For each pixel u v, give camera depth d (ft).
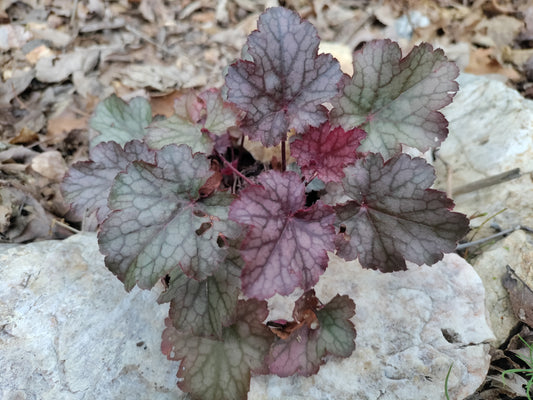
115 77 1.44
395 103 0.85
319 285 0.86
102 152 0.87
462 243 1.09
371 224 0.77
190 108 0.98
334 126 0.86
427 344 0.80
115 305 0.85
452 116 1.21
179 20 1.61
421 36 1.62
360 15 1.65
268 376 0.78
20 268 0.88
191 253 0.69
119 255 0.68
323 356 0.76
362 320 0.82
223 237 0.74
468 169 1.13
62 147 1.29
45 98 1.38
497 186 1.09
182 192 0.72
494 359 0.94
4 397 0.75
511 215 1.08
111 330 0.82
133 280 0.68
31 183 1.18
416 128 0.83
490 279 1.01
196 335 0.71
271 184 0.69
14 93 1.37
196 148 0.86
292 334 0.75
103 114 1.06
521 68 1.54
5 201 1.10
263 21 0.74
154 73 1.46
